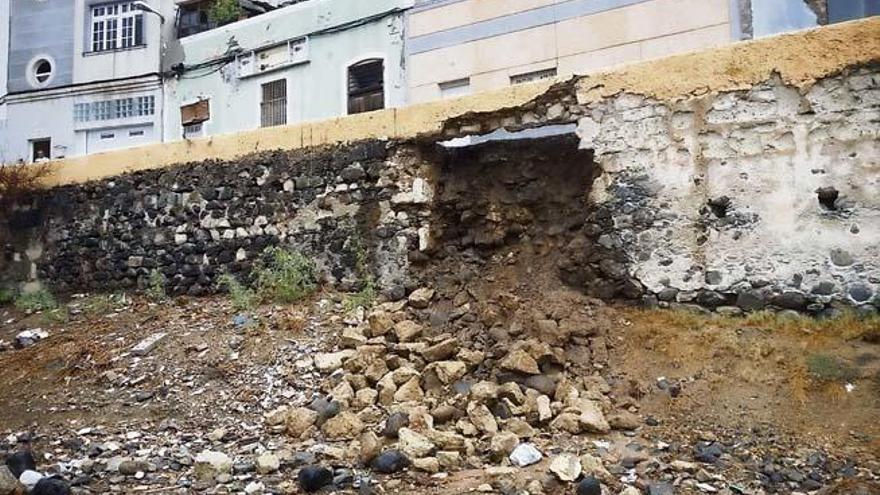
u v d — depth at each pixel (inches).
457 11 575.2
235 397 299.1
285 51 668.1
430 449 226.4
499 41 556.4
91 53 785.6
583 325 299.6
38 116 800.9
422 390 278.5
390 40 604.7
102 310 440.5
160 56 757.9
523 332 303.6
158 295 449.1
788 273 291.9
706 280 306.0
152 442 261.3
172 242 458.3
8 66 818.8
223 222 442.0
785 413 243.0
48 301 478.3
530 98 351.9
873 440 224.1
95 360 354.0
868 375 248.1
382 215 390.9
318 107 642.8
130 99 765.9
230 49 705.0
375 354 299.6
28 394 332.5
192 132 732.7
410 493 200.5
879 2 458.0
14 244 516.1
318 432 259.0
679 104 319.3
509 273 355.9
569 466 208.1
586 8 522.3
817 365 257.0
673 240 314.8
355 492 201.9
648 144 324.5
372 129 400.2
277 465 222.5
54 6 810.8
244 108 692.1
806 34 296.8
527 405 256.8
